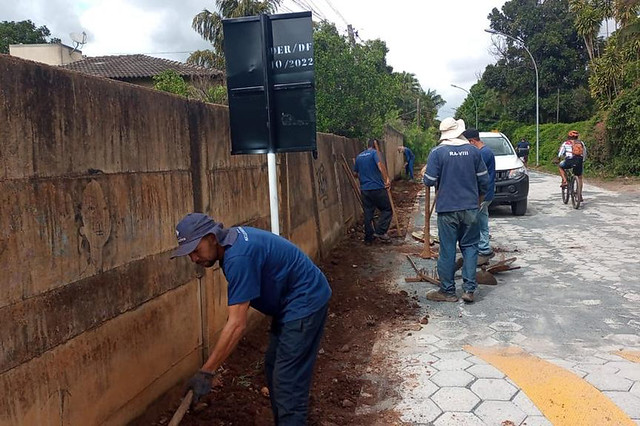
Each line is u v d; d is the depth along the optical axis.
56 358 2.64
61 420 2.67
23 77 2.45
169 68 27.23
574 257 7.91
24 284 2.44
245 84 4.39
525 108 44.16
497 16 46.59
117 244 3.15
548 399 3.80
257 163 5.59
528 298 6.11
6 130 2.35
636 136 21.06
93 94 2.96
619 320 5.34
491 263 7.68
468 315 5.63
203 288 4.25
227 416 3.63
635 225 10.38
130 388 3.27
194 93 21.45
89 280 2.90
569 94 42.72
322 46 13.41
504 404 3.76
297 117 4.39
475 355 4.62
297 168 7.20
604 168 22.70
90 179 2.92
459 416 3.63
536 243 9.02
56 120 2.66
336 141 10.27
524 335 5.04
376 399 3.95
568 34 42.75
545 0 45.50
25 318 2.44
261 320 5.52
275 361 3.12
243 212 5.17
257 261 2.89
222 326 4.65
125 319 3.22
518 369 4.30
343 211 10.33
